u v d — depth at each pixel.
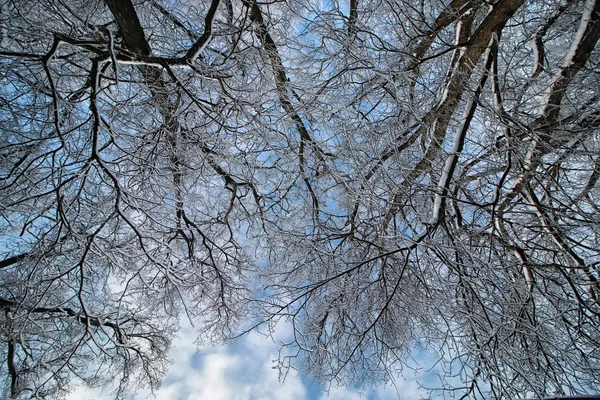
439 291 5.39
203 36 4.98
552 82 4.41
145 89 5.60
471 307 5.04
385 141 5.92
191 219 8.41
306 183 7.85
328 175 7.21
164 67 4.83
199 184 7.64
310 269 7.75
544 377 4.73
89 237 4.96
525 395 4.85
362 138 6.19
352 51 6.04
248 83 6.53
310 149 7.23
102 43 4.20
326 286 7.18
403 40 6.12
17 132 5.30
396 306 6.86
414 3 5.91
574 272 5.22
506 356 4.59
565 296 5.46
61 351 6.82
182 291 8.17
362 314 7.31
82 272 5.16
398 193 5.82
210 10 5.02
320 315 7.35
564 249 4.95
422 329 6.39
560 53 5.35
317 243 7.27
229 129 6.28
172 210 6.96
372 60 5.93
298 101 6.85
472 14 5.42
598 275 4.97
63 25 5.03
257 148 7.16
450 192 4.83
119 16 4.53
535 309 5.44
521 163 4.59
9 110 5.40
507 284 4.94
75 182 5.98
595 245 5.18
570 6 4.83
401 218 7.19
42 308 6.03
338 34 6.14
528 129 4.28
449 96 5.23
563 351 4.59
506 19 4.83
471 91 4.37
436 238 5.83
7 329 5.86
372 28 6.30
